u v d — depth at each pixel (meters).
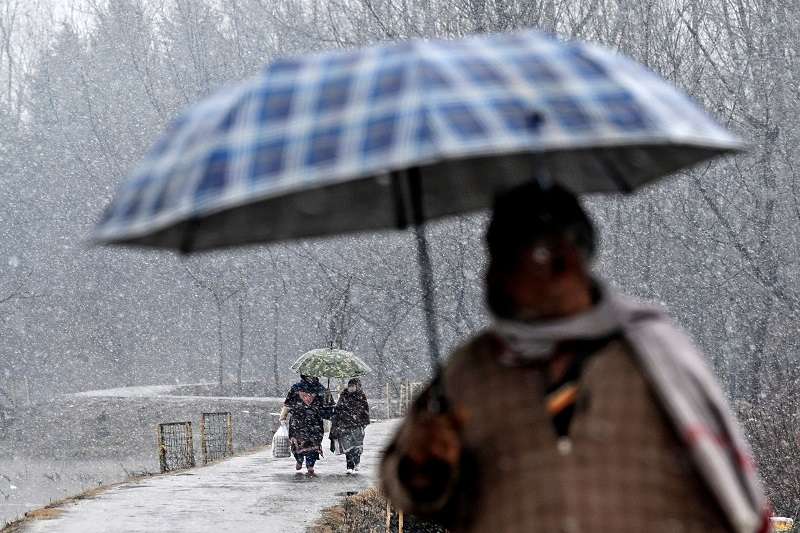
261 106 6.07
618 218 70.69
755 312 67.44
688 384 6.00
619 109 5.62
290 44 89.75
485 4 58.41
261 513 33.00
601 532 5.85
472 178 7.91
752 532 5.71
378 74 5.89
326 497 37.56
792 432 32.41
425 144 5.20
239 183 5.55
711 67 65.81
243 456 58.81
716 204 67.69
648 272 70.00
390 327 122.50
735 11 64.50
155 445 106.56
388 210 7.95
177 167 6.00
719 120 64.38
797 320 62.19
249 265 142.25
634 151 7.31
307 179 5.35
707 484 5.79
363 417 47.94
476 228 64.12
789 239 66.31
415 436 6.42
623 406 6.04
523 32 6.68
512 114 5.42
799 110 63.00
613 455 5.97
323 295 112.12
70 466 97.12
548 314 6.30
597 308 6.27
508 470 6.20
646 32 63.47
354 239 88.06
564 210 6.39
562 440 6.09
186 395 140.00
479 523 6.29
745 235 67.94
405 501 6.50
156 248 7.08
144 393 133.12
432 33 61.69
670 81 63.94
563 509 5.93
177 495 38.16
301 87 6.10
